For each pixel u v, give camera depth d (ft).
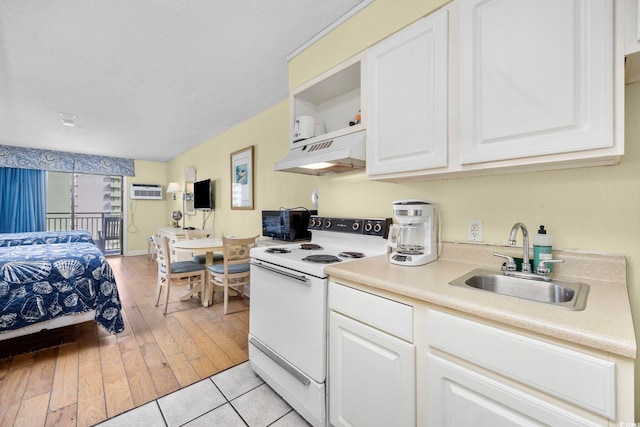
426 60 4.18
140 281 13.42
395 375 3.40
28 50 6.50
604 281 3.59
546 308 2.61
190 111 10.62
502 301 2.78
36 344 7.23
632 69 3.16
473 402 2.74
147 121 11.68
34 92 8.73
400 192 5.76
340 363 4.12
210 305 10.14
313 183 9.02
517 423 2.47
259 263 5.67
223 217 13.79
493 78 3.50
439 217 5.20
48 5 5.09
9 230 15.97
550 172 4.07
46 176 17.43
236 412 4.93
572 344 2.23
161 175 21.45
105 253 20.66
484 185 4.69
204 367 6.27
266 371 5.52
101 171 18.85
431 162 4.14
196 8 5.26
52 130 12.74
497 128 3.47
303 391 4.62
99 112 10.52
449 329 2.91
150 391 5.44
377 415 3.61
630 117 3.51
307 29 5.98
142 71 7.55
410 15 4.54
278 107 10.03
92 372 6.02
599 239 3.72
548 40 3.09
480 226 4.73
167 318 8.98
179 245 9.77
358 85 6.44
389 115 4.69
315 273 4.38
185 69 7.49
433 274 3.92
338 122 7.06
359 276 3.83
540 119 3.15
